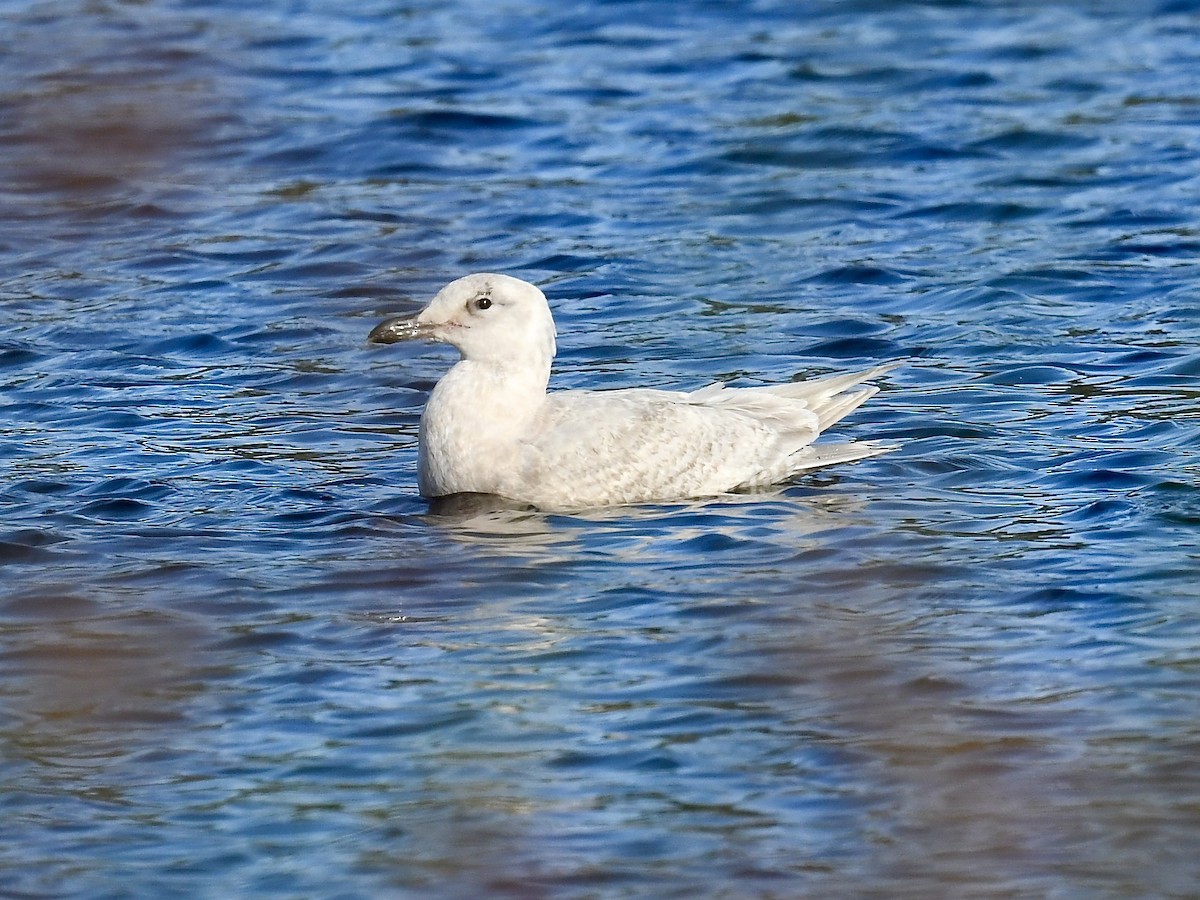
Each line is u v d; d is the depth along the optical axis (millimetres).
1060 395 17391
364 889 9469
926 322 19875
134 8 33469
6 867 9781
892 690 11352
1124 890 9266
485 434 15125
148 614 12789
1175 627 12062
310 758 10766
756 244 22734
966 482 15234
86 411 17766
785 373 18516
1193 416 16469
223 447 16703
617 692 11461
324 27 32656
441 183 25375
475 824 10039
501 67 30266
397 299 21234
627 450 15031
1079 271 21141
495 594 13055
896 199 24125
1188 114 26703
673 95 28656
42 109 24281
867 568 13336
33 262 22734
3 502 15156
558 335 19969
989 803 10102
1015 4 33000
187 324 20578
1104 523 14039
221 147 26734
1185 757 10422
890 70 29344
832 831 9898
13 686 11727
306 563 13742
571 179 25344
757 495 15102
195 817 10203
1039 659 11711
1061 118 26750
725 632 12281
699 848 9781
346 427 17359
